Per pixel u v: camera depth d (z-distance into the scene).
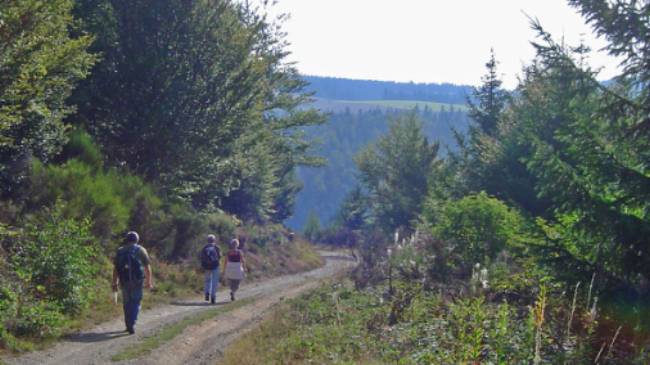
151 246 22.56
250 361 10.84
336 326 12.88
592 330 8.29
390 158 60.50
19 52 13.41
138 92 26.97
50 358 10.71
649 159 10.56
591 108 10.89
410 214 55.59
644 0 10.59
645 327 9.01
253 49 30.33
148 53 26.83
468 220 16.41
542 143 10.96
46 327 12.08
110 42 26.47
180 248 24.33
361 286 17.97
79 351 11.31
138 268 13.34
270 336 13.06
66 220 14.86
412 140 59.81
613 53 10.91
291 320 14.53
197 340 13.12
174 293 20.12
